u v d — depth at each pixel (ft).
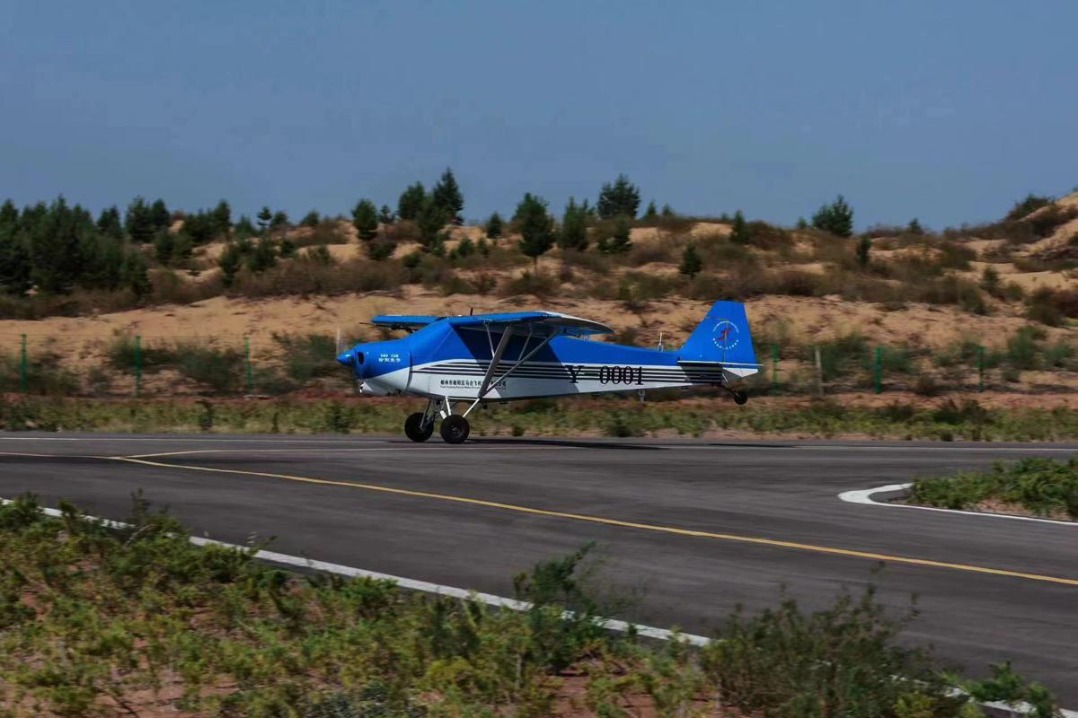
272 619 107.45
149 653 92.27
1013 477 217.36
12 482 203.62
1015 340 569.64
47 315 558.97
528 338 329.93
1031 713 82.58
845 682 79.41
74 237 618.03
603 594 121.70
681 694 82.69
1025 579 135.33
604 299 604.49
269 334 539.70
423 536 155.94
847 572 137.18
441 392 320.29
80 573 120.26
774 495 209.67
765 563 141.79
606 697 83.76
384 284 598.34
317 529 159.84
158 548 126.62
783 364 545.03
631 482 222.69
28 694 85.51
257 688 84.64
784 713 78.74
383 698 82.89
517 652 91.91
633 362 343.87
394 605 109.81
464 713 79.20
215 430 351.87
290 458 252.21
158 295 587.27
